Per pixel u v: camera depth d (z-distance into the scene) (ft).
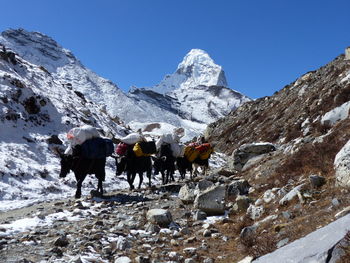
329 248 14.53
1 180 50.52
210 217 34.91
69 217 34.14
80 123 90.74
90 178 63.21
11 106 74.69
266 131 137.59
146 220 32.24
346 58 139.03
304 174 37.73
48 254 23.07
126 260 21.66
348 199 23.02
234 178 54.65
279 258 16.88
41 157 66.64
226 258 23.15
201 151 68.59
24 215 35.29
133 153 54.34
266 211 30.35
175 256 23.16
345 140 38.19
